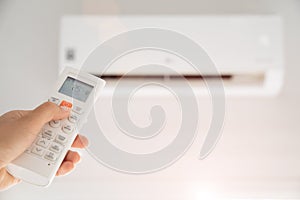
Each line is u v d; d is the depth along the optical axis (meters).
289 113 1.74
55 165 0.98
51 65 1.77
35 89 1.74
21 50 1.78
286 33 1.81
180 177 1.66
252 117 1.72
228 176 1.67
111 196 1.64
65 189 1.65
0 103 1.72
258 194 1.66
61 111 1.02
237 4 1.82
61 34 1.58
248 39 1.59
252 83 1.65
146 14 1.80
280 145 1.70
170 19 1.60
